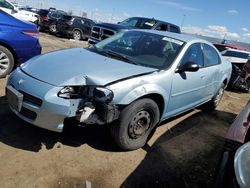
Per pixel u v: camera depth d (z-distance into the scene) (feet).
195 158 13.56
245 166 7.25
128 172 11.38
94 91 10.96
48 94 10.69
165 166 12.32
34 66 12.17
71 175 10.55
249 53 33.55
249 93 31.27
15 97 11.35
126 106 11.64
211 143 15.66
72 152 12.00
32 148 11.78
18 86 11.41
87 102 10.93
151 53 14.40
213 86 18.99
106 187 10.30
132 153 12.80
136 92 11.66
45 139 12.58
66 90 10.84
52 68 11.82
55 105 10.59
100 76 11.35
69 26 57.52
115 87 11.16
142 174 11.42
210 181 11.73
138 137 12.77
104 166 11.47
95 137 13.50
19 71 12.21
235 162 7.46
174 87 13.87
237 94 29.86
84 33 59.93
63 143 12.52
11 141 12.01
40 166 10.76
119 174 11.15
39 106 10.82
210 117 19.97
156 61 13.94
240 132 9.12
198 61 16.30
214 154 14.37
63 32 58.18
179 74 14.12
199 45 16.58
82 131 13.80
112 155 12.33
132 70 12.44
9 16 18.81
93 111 10.95
